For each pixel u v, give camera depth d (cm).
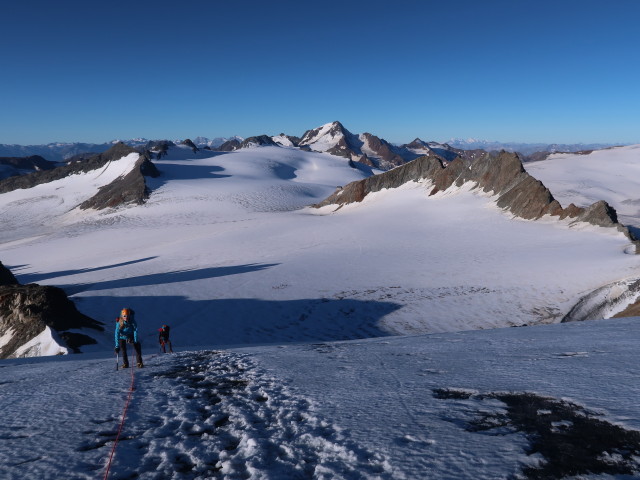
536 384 530
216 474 360
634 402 423
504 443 364
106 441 448
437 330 2841
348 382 631
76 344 2367
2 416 555
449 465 332
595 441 351
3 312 2698
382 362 780
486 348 850
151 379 748
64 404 598
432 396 522
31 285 2998
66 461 396
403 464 342
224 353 1062
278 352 1017
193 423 495
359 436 409
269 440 419
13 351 2409
